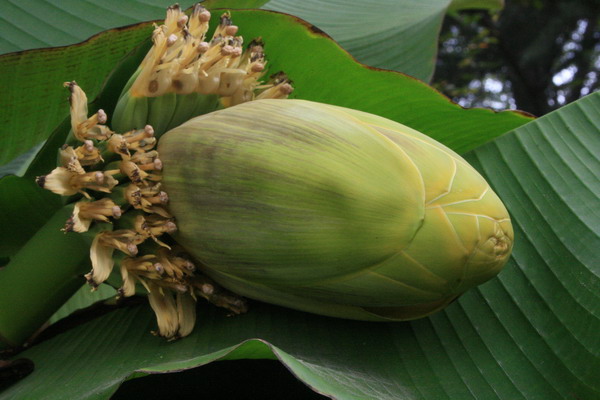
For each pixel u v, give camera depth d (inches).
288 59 35.0
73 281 32.0
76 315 34.7
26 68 32.4
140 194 29.3
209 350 30.2
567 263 32.3
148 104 31.0
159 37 30.1
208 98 31.4
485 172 35.3
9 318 32.1
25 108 34.0
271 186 28.0
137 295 34.0
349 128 28.5
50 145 33.4
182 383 31.9
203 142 28.9
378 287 28.6
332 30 42.9
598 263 31.9
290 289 29.5
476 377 31.0
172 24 30.7
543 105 161.2
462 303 32.4
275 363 32.3
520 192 34.4
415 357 31.3
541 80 168.1
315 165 27.9
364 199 27.8
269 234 28.2
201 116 30.0
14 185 33.9
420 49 43.7
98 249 29.6
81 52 32.4
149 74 30.4
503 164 35.2
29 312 32.2
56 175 29.5
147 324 32.7
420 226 28.0
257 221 28.2
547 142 34.9
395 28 43.3
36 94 33.6
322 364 29.8
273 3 43.8
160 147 30.0
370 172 28.0
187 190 29.0
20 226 35.4
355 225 27.8
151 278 30.4
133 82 31.3
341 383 28.0
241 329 31.2
